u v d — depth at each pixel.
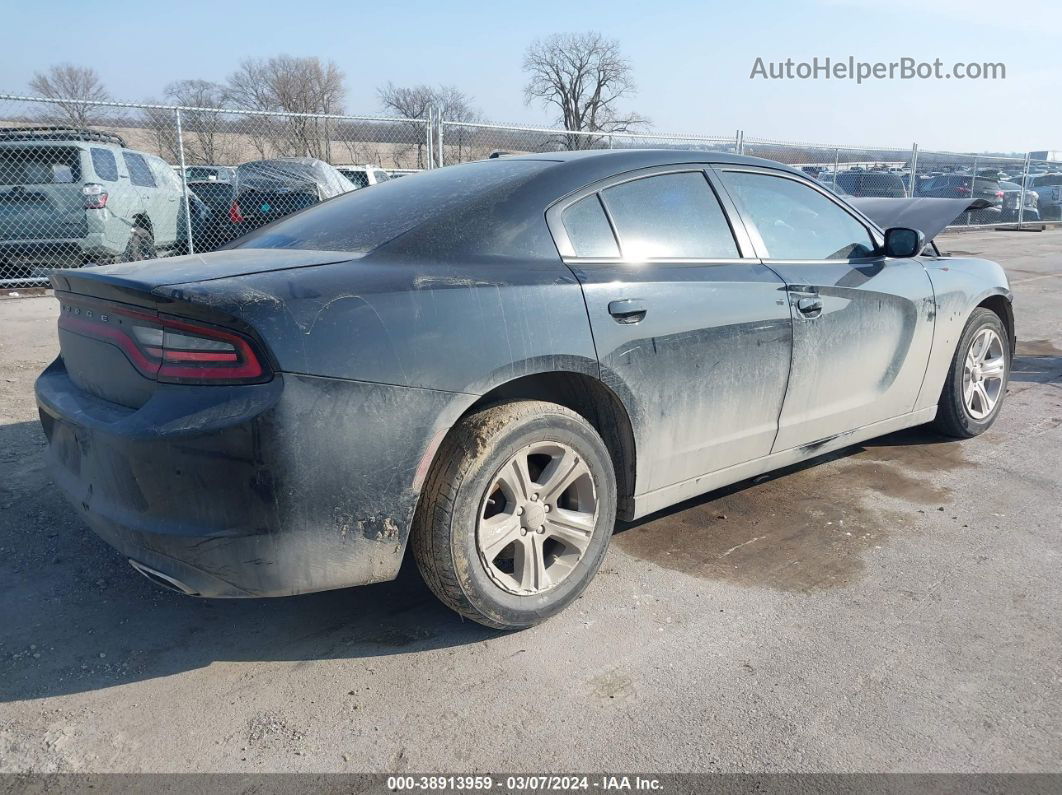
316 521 2.23
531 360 2.55
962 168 20.30
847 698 2.38
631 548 3.34
